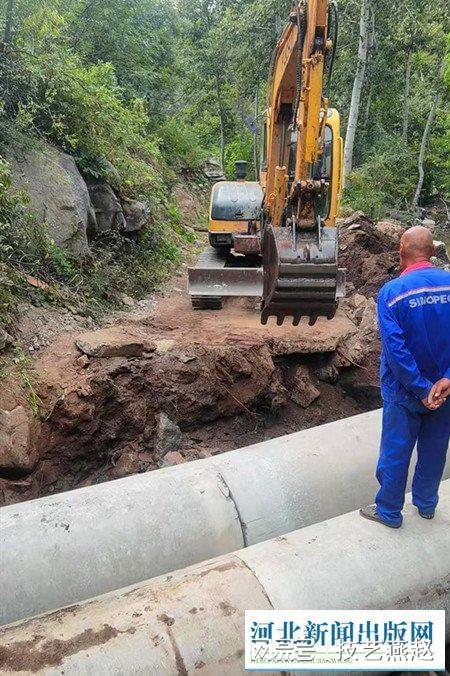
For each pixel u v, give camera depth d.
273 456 4.13
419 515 3.32
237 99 24.67
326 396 7.16
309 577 2.87
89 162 8.94
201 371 6.24
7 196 6.58
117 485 3.71
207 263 8.84
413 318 2.84
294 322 5.35
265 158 9.05
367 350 7.62
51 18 9.30
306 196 5.02
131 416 5.82
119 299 8.12
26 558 3.14
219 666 2.51
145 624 2.56
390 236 13.09
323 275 4.88
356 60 21.55
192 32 24.64
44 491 5.24
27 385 5.29
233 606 2.69
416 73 25.23
